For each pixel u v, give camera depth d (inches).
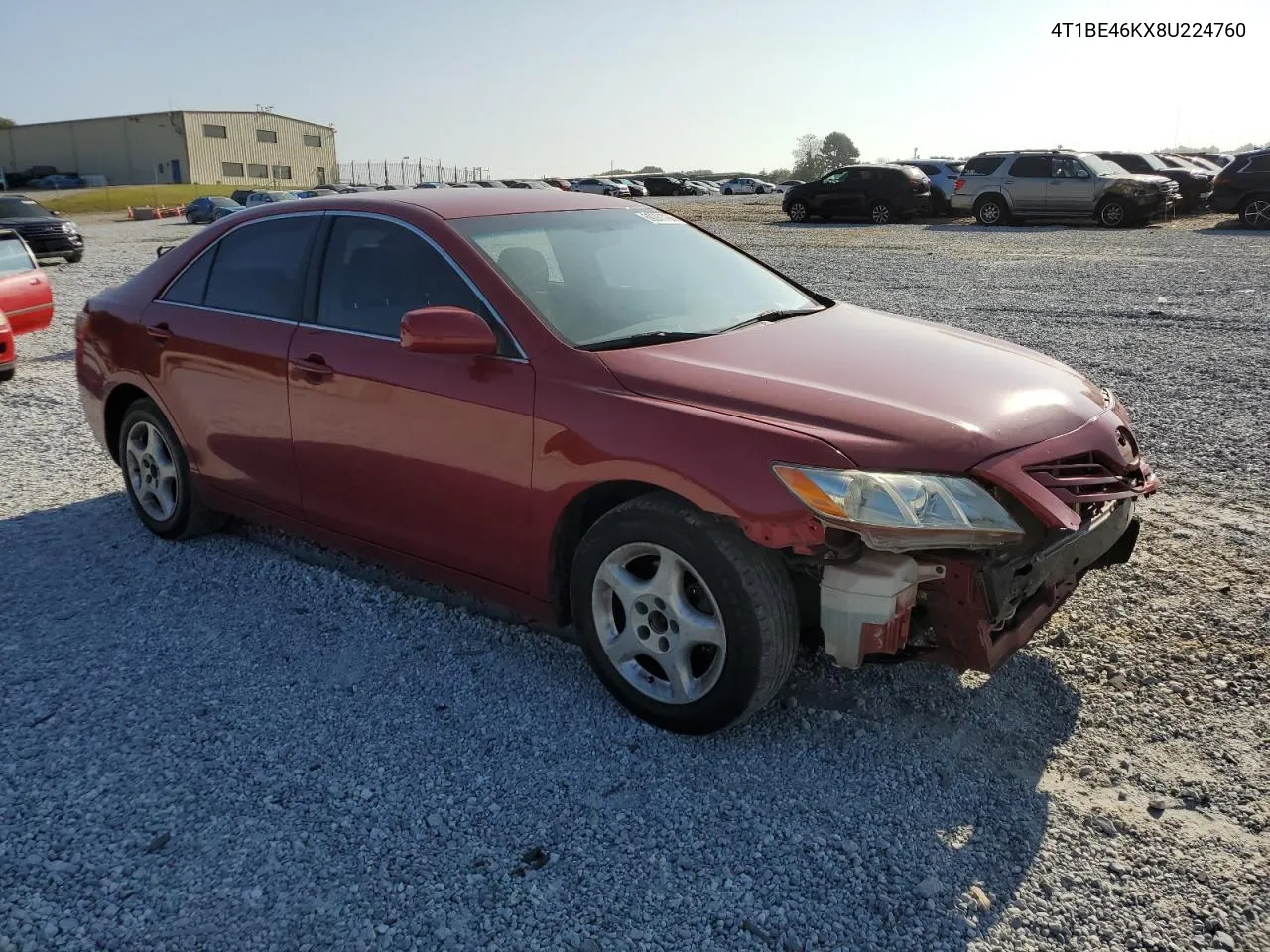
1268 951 88.9
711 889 97.6
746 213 1277.1
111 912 94.7
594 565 123.6
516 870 100.3
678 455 113.0
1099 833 104.6
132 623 154.7
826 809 109.0
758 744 120.9
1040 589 121.1
